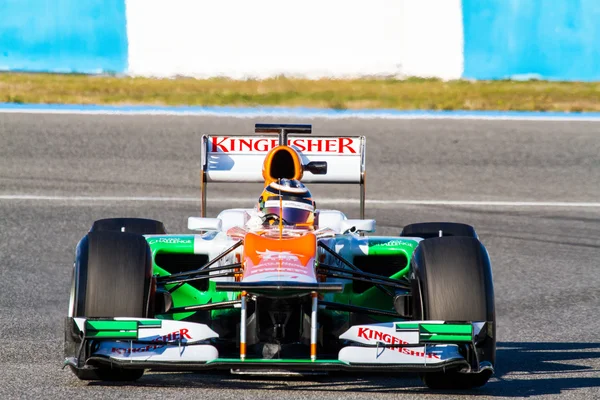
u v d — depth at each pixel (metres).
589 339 28.75
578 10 74.88
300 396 20.25
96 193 48.69
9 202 46.59
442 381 21.28
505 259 39.41
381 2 73.81
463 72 75.31
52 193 48.47
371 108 68.62
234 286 18.92
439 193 50.53
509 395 21.09
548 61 75.31
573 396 21.12
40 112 64.69
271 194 24.16
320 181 28.59
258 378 22.38
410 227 27.19
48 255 38.66
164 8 74.06
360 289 25.47
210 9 73.81
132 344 19.75
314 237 21.77
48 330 28.22
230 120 64.38
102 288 20.14
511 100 71.94
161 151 57.00
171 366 19.23
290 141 28.48
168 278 22.73
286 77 74.44
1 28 74.56
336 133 61.25
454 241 21.27
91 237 21.09
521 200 49.72
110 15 74.44
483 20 74.69
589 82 75.62
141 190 49.47
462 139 61.28
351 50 74.38
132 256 20.66
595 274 37.28
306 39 74.00
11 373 22.58
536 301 33.62
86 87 72.56
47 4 74.56
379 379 22.61
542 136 62.72
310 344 20.55
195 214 45.31
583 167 56.50
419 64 74.88
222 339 23.03
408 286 22.58
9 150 55.97
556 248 41.25
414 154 57.75
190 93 71.94
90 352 19.88
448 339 19.53
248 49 74.19
